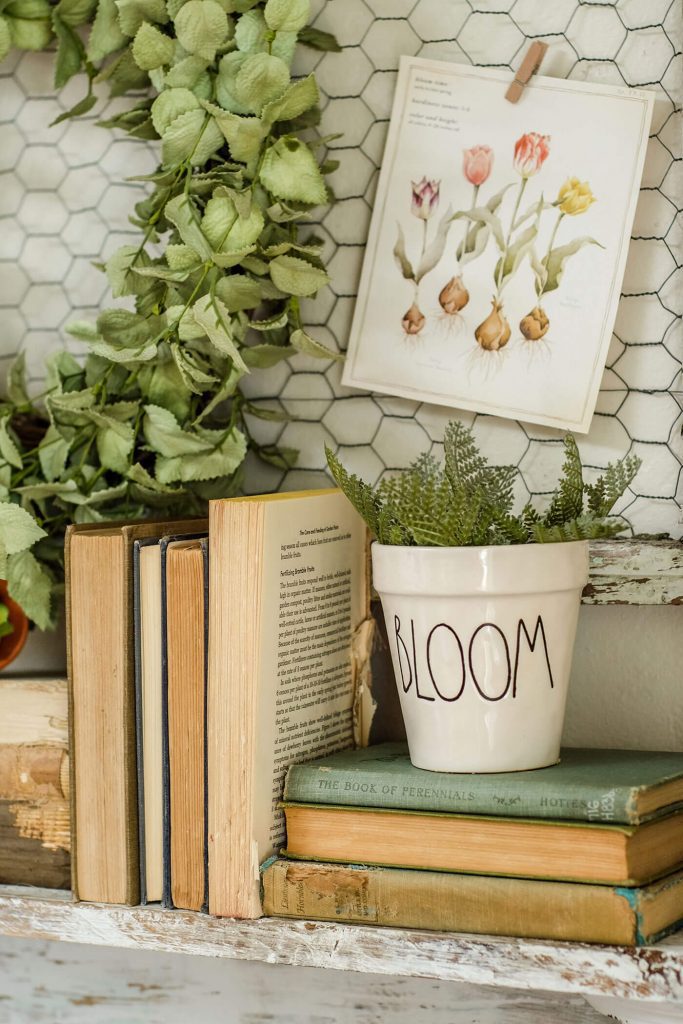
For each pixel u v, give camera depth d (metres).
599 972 0.64
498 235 0.89
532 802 0.66
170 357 0.88
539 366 0.88
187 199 0.85
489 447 0.90
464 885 0.67
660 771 0.70
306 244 0.94
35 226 1.02
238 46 0.86
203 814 0.74
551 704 0.71
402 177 0.91
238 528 0.72
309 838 0.73
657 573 0.84
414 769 0.72
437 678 0.70
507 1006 0.90
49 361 0.96
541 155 0.88
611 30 0.87
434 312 0.90
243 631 0.72
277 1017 0.96
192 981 0.98
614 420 0.88
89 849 0.78
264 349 0.89
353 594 0.84
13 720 0.83
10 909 0.79
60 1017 1.01
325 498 0.79
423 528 0.70
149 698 0.77
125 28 0.87
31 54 1.02
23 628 0.92
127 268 0.89
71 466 0.93
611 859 0.64
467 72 0.89
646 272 0.87
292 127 0.90
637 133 0.86
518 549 0.68
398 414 0.93
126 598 0.75
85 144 1.01
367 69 0.93
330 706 0.81
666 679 0.87
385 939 0.69
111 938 0.76
